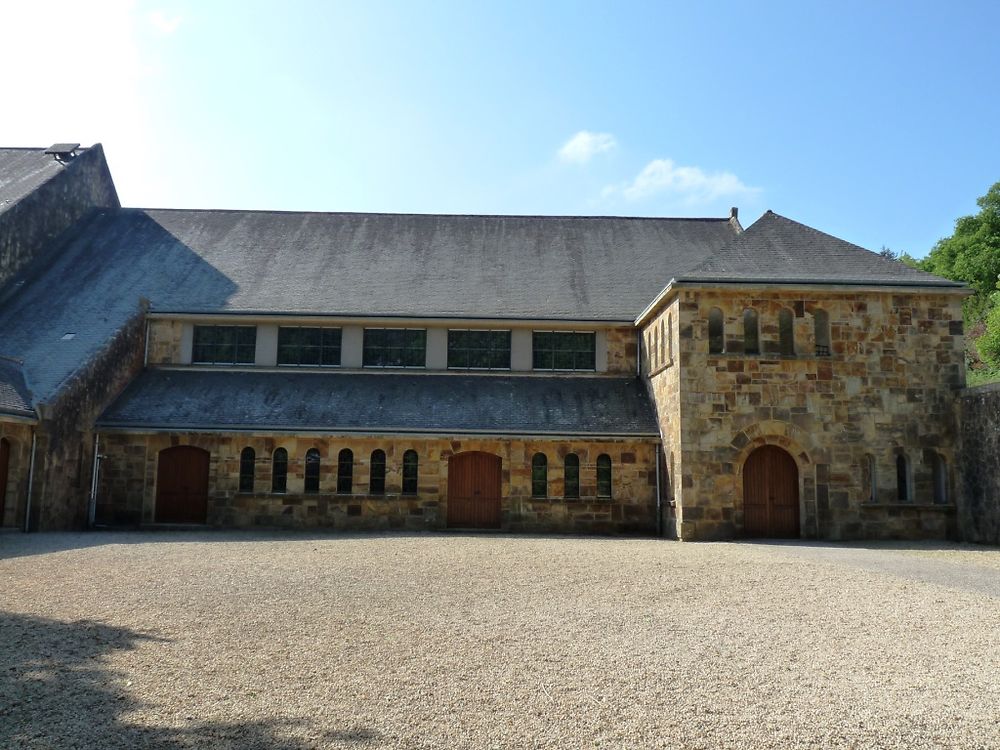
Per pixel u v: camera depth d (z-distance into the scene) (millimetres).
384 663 7973
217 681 7328
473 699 6891
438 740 5973
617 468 24422
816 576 13578
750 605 11055
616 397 25984
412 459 24734
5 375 22094
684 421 21594
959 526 21531
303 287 28609
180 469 24719
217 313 26891
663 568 14641
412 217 33906
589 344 27578
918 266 60656
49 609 10383
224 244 31594
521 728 6227
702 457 21484
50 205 30828
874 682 7441
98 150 34344
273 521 24234
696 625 9781
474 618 10094
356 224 33344
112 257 30391
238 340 27484
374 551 17219
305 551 17156
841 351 22031
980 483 20812
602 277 29672
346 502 24328
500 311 27391
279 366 27234
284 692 7031
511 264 30609
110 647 8477
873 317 22156
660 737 6059
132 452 24359
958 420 21781
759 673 7715
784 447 21891
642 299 28250
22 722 6250
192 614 10180
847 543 20438
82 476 23500
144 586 12219
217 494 24312
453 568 14523
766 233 24547
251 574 13562
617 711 6621
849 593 11961
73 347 24688
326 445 24594
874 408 21875
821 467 21594
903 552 17922
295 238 32188
